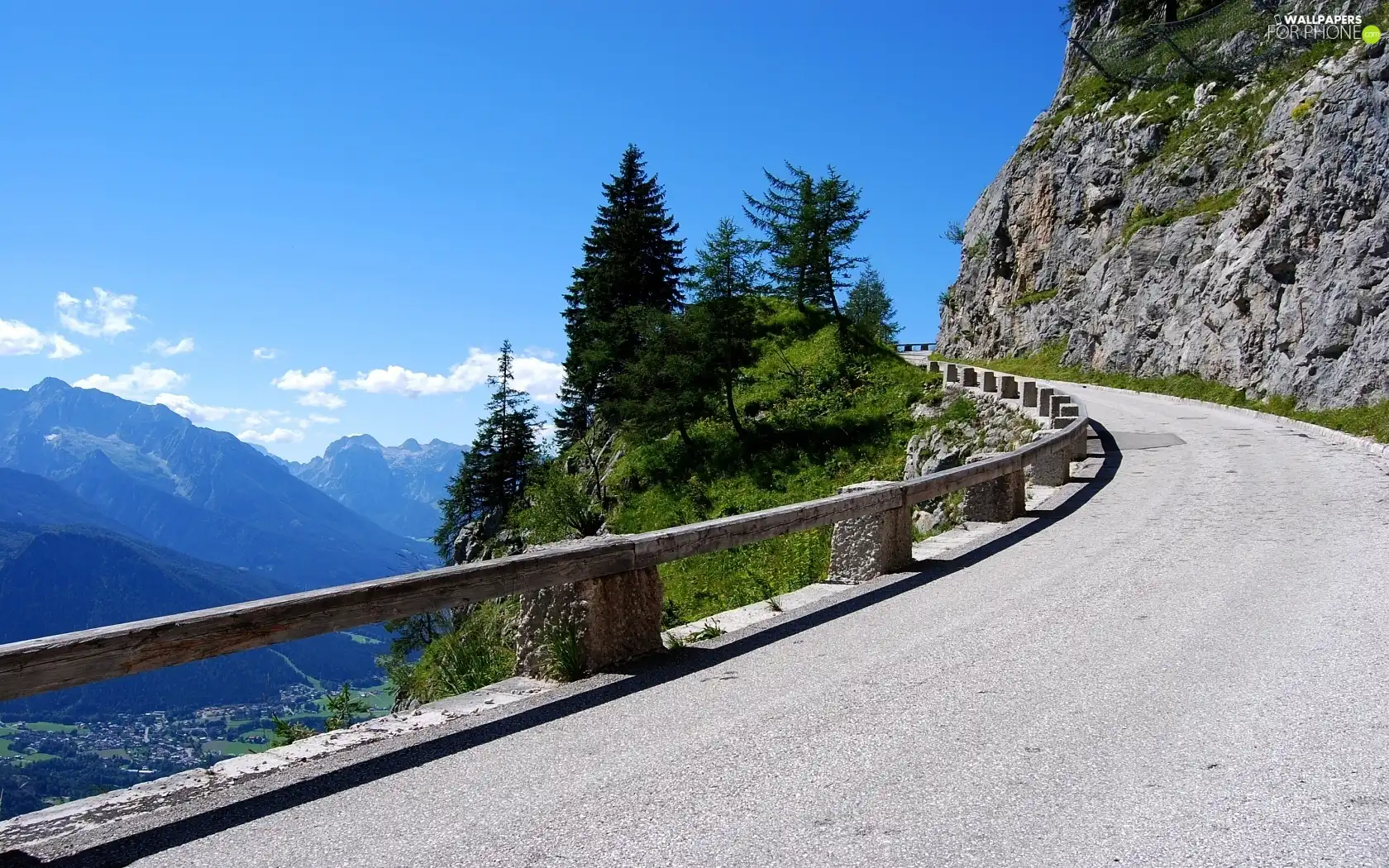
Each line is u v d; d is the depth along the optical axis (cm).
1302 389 2911
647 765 419
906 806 358
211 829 369
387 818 373
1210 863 302
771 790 380
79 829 373
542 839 344
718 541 695
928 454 3095
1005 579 844
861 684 533
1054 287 6156
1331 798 350
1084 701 482
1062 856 311
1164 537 1039
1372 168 2908
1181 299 4194
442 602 504
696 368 4019
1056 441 1523
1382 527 1044
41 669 361
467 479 5831
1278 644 580
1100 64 6769
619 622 624
